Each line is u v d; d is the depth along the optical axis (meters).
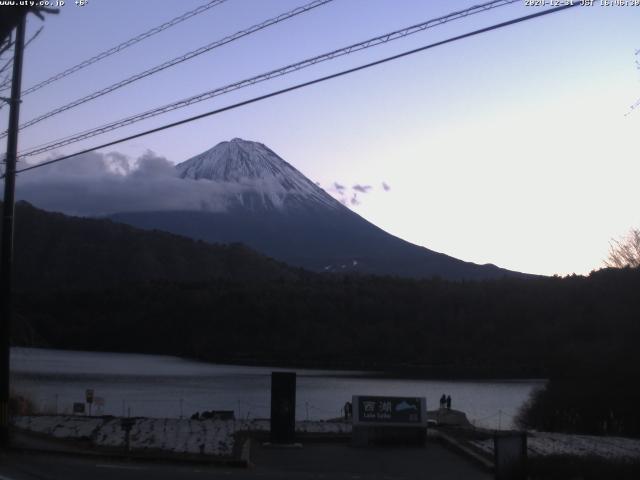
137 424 25.42
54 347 122.31
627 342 42.19
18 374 59.75
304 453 21.56
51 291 138.50
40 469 16.22
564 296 81.25
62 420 25.83
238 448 21.11
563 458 18.98
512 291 101.62
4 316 20.52
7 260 20.73
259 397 57.44
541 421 42.59
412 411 23.52
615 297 49.84
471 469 19.39
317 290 122.56
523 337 88.31
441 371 90.38
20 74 20.25
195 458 19.23
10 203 20.70
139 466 17.98
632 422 38.41
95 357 107.06
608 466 18.09
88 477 15.23
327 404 55.69
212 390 63.56
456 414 33.25
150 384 68.94
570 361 43.72
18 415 27.12
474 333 97.31
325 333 109.75
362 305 114.31
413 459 20.95
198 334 116.19
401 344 103.12
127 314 125.94
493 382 77.75
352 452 22.00
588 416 40.16
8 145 20.48
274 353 107.44
